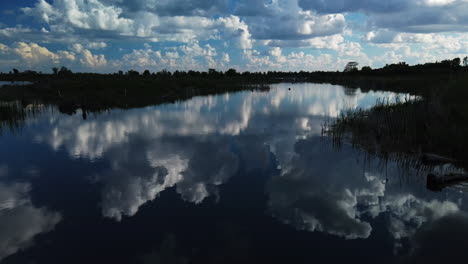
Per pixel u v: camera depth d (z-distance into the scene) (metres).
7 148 15.37
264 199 9.40
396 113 17.19
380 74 100.88
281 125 21.75
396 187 10.10
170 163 13.05
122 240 7.10
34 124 22.27
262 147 15.62
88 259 6.38
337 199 9.34
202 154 14.38
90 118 25.00
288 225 7.76
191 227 7.70
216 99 43.47
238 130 20.08
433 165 11.25
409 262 6.06
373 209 8.58
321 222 7.89
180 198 9.49
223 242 6.98
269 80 130.62
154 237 7.23
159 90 47.66
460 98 16.80
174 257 6.39
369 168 12.12
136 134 18.72
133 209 8.73
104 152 14.64
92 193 9.86
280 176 11.46
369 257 6.30
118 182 10.81
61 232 7.46
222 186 10.51
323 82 124.69
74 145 15.96
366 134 16.39
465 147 11.51
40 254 6.56
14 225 7.81
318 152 14.55
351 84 85.12
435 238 6.92
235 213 8.47
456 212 8.17
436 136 12.96
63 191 10.02
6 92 45.00
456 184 9.88
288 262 6.18
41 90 45.78
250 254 6.47
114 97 38.41
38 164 12.79
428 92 21.97
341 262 6.13
